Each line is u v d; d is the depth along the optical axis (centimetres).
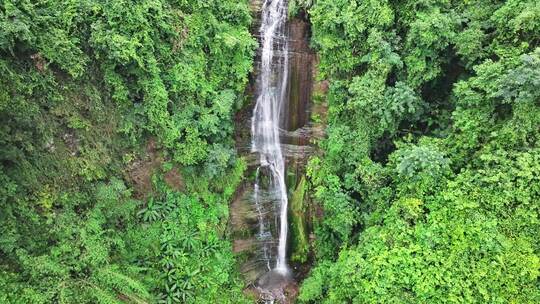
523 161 863
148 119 1091
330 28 1191
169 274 1151
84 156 1017
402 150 1057
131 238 1130
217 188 1291
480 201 920
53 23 884
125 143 1092
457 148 1014
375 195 1119
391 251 966
